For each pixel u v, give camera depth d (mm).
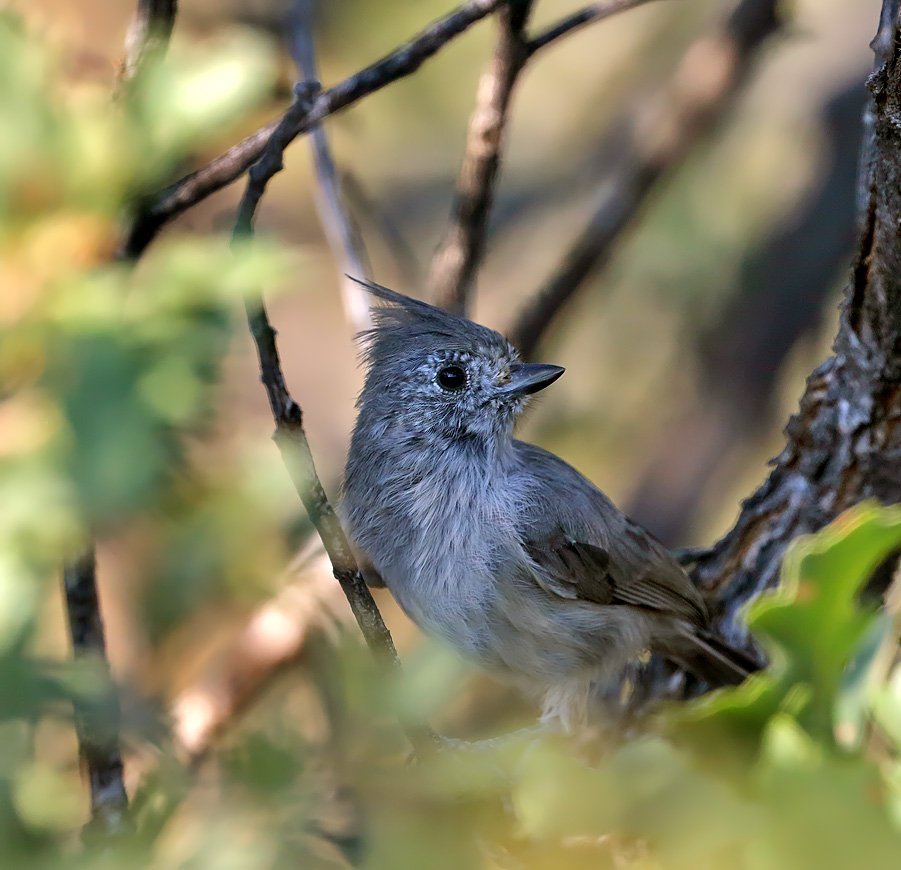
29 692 2975
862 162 6629
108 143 3932
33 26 4090
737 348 12672
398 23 11992
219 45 4520
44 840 3217
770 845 3410
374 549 8516
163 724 3314
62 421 3172
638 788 3619
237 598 3252
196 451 3369
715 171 13156
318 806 3354
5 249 3781
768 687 3881
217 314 3529
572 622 8531
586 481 9078
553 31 9312
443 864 3410
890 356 7223
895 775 3551
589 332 13320
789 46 13305
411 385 8555
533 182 14211
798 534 8102
